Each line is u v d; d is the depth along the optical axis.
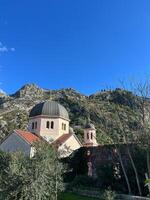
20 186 29.06
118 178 43.03
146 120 44.41
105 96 158.12
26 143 59.25
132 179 41.59
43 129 68.69
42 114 69.69
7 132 132.50
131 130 46.91
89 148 53.19
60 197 37.69
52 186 31.20
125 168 43.44
